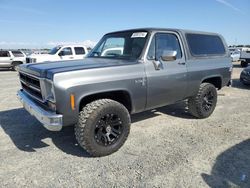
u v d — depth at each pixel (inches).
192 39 208.5
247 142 172.6
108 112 146.5
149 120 221.5
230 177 128.4
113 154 153.9
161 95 179.2
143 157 150.0
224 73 237.0
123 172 133.0
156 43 176.1
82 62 164.1
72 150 159.9
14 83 468.1
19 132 191.5
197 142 172.2
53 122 131.5
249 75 407.8
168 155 152.4
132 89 158.7
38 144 169.3
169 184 122.1
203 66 212.7
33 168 137.5
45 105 143.2
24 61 810.8
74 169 136.3
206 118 227.5
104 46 200.8
